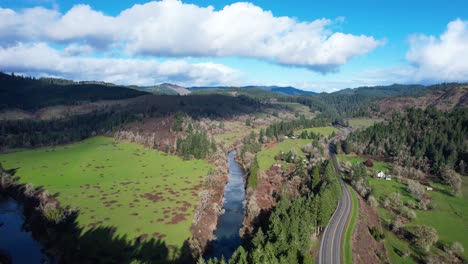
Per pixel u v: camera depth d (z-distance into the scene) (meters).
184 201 123.94
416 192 134.12
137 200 122.12
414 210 119.75
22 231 102.06
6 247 91.38
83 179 147.75
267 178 157.50
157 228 97.81
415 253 88.62
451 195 136.38
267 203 124.38
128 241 89.06
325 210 94.19
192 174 166.00
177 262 81.69
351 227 97.38
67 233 94.38
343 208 114.38
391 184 149.62
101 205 115.25
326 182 122.00
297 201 98.94
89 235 92.12
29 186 128.88
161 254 83.62
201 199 125.44
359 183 140.00
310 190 127.31
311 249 81.50
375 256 84.56
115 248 85.56
